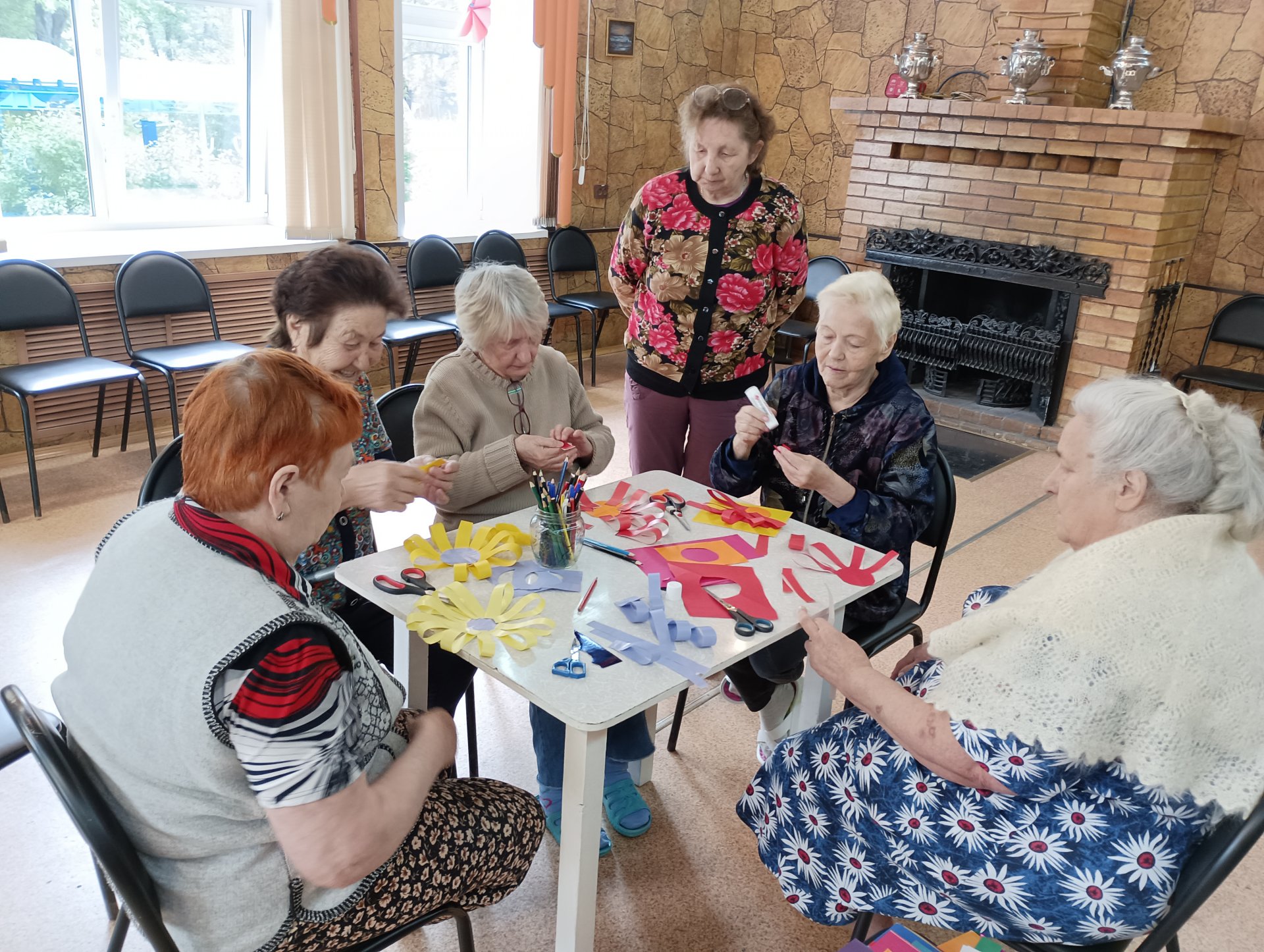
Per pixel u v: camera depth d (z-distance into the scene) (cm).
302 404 95
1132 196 414
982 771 109
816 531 172
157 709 89
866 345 176
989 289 502
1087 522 114
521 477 179
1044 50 423
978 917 123
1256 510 105
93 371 329
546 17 467
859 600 187
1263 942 167
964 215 469
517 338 182
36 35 359
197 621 89
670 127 568
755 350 251
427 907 118
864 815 130
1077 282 436
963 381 529
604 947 159
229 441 92
